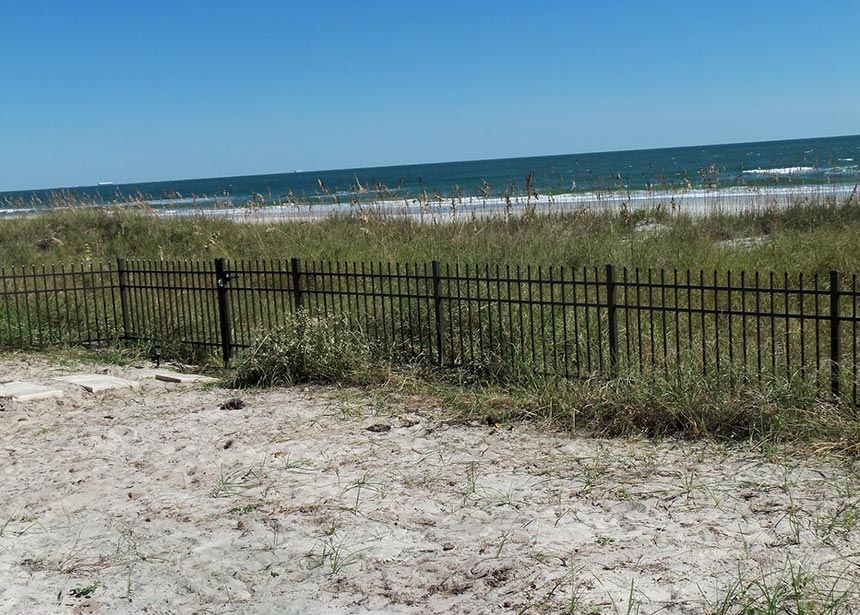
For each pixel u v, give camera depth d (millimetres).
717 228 17469
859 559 4359
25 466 6723
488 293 8492
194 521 5391
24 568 4828
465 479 5934
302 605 4258
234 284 13750
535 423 7137
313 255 15594
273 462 6492
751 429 6316
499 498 5543
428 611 4133
